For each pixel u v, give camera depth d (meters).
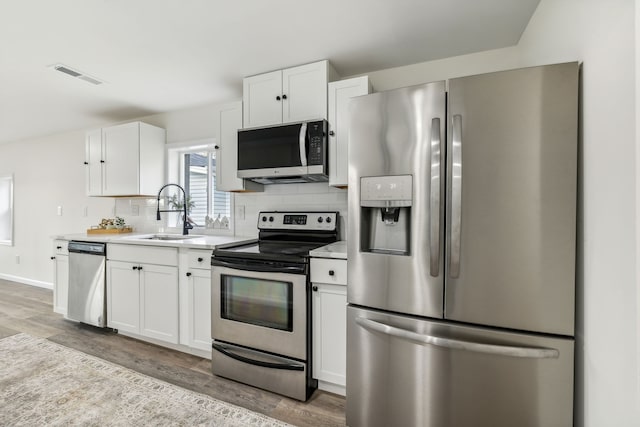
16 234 4.56
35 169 4.33
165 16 1.66
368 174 1.46
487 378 1.25
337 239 2.44
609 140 0.94
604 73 0.97
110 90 2.67
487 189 1.23
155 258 2.38
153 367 2.13
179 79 2.47
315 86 2.19
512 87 1.19
